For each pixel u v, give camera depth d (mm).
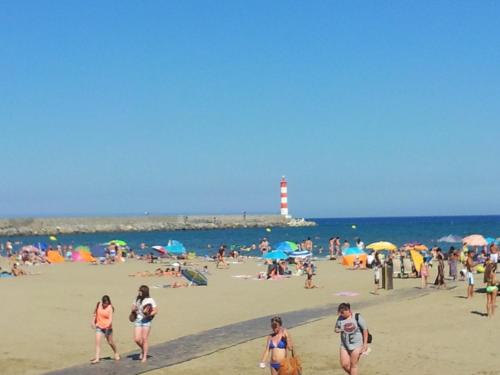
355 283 30203
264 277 34062
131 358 14508
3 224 126188
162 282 32312
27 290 27656
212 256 55156
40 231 126250
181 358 14430
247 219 154125
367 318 19328
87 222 135125
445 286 27500
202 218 149625
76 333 17734
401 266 33156
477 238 38062
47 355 14977
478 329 17094
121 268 42688
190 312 21422
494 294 19312
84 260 49719
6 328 18422
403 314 19938
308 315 20203
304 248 53750
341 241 91750
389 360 13977
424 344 15453
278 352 11070
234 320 19625
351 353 11523
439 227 142250
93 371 13266
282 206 135750
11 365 13961
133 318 14148
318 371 13219
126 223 138625
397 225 165125
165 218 145500
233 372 13250
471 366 13312
